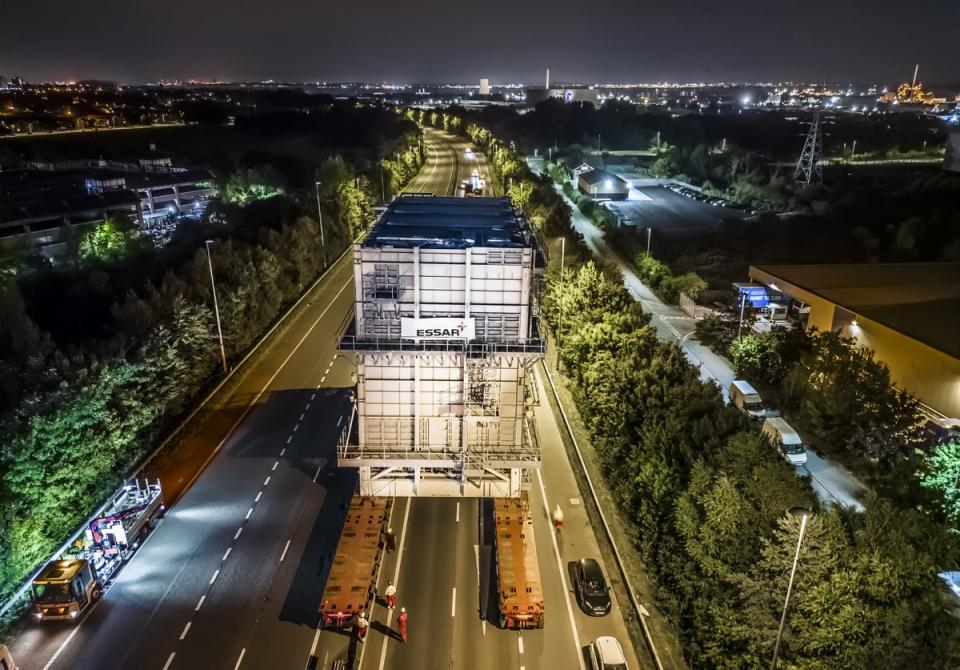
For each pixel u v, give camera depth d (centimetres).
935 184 15262
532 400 4712
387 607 3838
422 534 4519
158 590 3950
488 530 4578
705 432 4109
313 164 17738
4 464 3881
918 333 6141
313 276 9844
